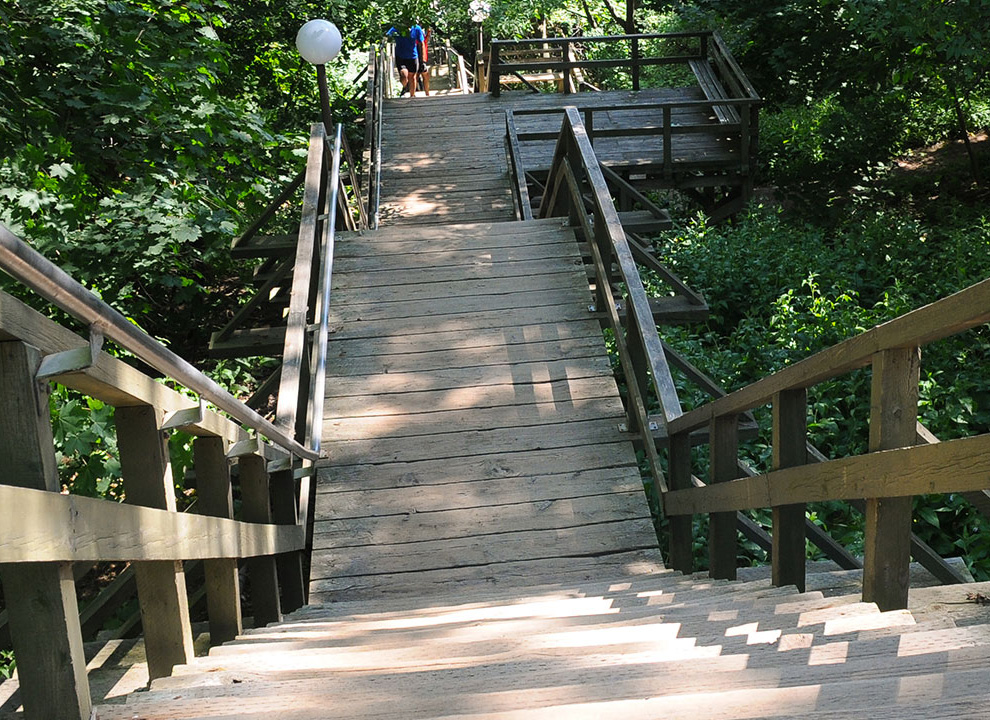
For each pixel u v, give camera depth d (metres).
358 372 6.50
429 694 2.11
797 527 3.24
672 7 16.27
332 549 5.25
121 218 6.89
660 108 13.22
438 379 6.41
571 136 7.39
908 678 1.65
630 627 2.74
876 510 2.41
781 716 1.51
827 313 8.40
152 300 9.98
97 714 1.87
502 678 2.14
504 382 6.36
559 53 22.31
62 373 1.60
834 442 7.30
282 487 4.59
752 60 16.14
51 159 6.74
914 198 14.78
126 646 3.50
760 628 2.51
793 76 15.83
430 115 14.66
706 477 7.11
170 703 2.06
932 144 17.22
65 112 7.42
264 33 13.76
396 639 3.04
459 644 2.71
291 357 5.25
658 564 5.09
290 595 4.73
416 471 5.72
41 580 1.63
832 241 11.80
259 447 3.48
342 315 7.07
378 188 11.25
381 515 5.45
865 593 2.48
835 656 2.04
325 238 6.80
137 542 2.04
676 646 2.44
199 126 7.65
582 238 8.14
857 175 14.51
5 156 6.50
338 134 7.63
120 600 4.03
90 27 7.44
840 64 14.62
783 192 14.60
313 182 6.83
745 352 8.45
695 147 13.02
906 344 2.19
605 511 5.41
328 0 14.52
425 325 6.92
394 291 7.31
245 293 11.41
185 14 8.23
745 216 11.82
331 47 9.82
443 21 18.80
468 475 5.68
